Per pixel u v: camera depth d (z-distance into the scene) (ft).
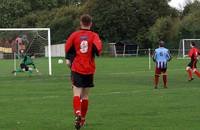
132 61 365.81
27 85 161.48
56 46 480.64
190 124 72.02
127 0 538.88
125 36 542.98
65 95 123.13
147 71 244.22
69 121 76.28
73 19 568.41
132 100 107.34
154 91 131.95
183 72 230.07
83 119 69.51
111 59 414.00
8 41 253.24
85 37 66.28
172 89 138.51
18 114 85.46
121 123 73.51
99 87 148.05
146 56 491.72
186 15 549.54
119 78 192.85
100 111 88.17
